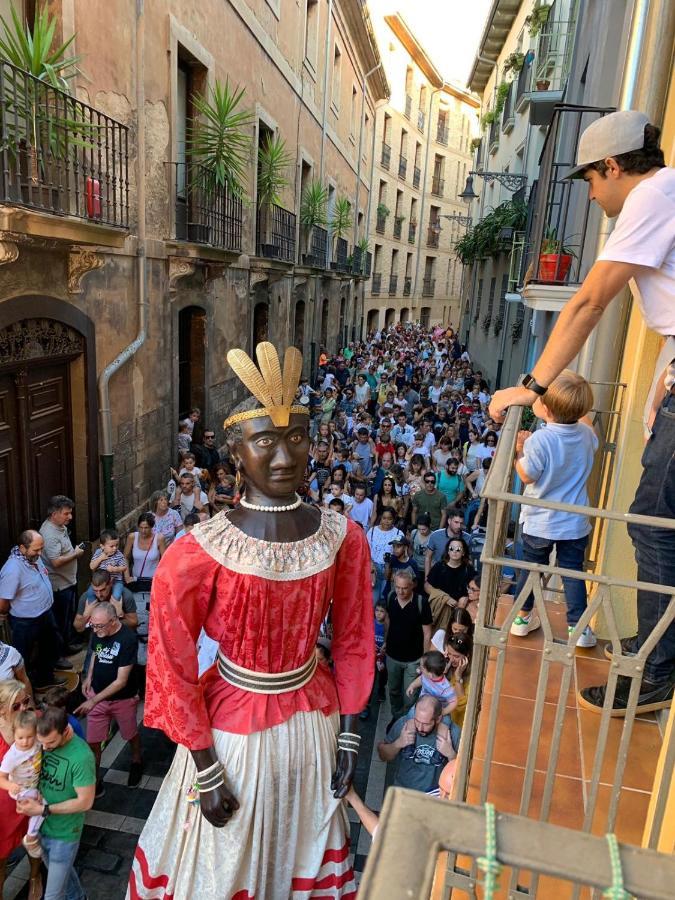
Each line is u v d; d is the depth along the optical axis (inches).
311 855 68.6
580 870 31.8
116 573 257.0
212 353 452.8
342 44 845.2
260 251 540.1
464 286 1241.4
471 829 33.1
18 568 224.2
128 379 333.7
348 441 441.1
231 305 489.1
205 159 375.6
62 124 221.6
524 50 646.5
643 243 69.2
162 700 63.4
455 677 189.3
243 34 465.1
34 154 224.1
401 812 33.9
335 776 69.3
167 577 62.9
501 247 633.0
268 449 64.5
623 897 31.0
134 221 324.2
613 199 77.6
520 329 586.6
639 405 136.5
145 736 226.7
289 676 66.1
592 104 290.0
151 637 64.2
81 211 264.5
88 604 215.3
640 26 142.3
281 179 543.2
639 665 63.9
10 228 197.3
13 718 156.5
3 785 150.2
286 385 65.1
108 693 195.8
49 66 212.1
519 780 97.9
